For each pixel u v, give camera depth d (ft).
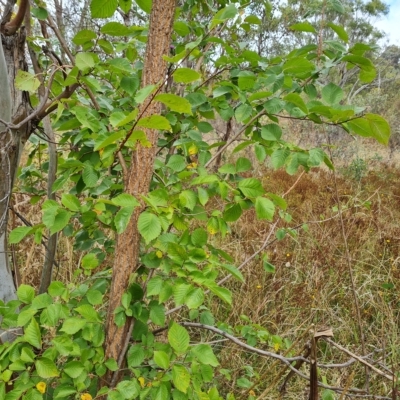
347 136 31.58
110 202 3.16
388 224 13.87
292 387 7.13
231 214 4.00
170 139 5.23
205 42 4.89
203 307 5.02
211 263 3.58
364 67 4.02
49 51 4.79
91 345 3.72
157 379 3.50
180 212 3.74
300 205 16.43
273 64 4.96
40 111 4.24
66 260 8.29
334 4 4.32
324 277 10.07
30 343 3.14
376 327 8.46
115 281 3.70
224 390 6.83
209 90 6.50
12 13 4.35
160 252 3.59
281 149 4.20
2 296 4.54
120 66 4.25
